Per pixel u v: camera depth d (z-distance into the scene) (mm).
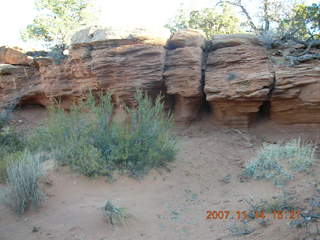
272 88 8977
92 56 10211
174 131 10141
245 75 9062
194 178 7223
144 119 7582
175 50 9930
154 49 9633
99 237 4586
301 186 6031
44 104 13461
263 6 15828
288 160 7102
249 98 9016
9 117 12422
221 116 9875
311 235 3881
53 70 11766
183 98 9914
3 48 14586
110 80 9977
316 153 8008
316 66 8633
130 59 9695
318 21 12195
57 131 7598
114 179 6539
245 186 6637
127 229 4812
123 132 7355
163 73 9797
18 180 5465
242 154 8508
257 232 4410
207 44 10562
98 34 10336
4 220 5055
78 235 4609
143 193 6250
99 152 6805
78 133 7512
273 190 6152
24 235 4598
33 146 8094
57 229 4762
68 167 6695
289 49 9688
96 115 7570
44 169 6500
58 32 20781
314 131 9016
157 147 7344
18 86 13734
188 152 8594
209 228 4879
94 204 5566
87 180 6414
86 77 10789
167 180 6887
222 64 9727
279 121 9500
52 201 5668
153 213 5453
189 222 5156
